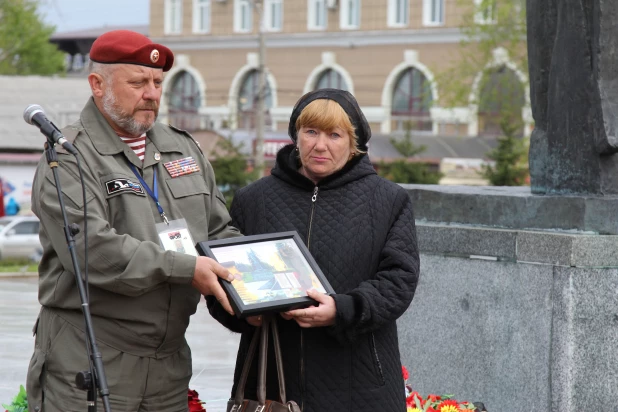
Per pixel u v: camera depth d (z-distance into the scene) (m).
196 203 4.26
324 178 4.27
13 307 13.73
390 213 4.24
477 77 37.91
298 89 44.62
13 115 35.31
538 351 5.37
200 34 47.06
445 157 39.28
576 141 5.66
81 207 3.99
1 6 50.47
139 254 3.94
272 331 4.11
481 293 5.70
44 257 4.17
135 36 4.15
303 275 4.07
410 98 42.25
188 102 47.72
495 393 5.59
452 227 5.89
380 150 39.16
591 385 5.25
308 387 4.14
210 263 3.97
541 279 5.37
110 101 4.12
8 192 32.53
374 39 42.62
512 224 5.74
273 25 45.38
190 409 4.82
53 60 54.34
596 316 5.26
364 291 4.05
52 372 4.14
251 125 45.84
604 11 5.51
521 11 33.94
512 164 24.86
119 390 4.10
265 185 4.38
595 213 5.37
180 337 4.25
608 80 5.55
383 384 4.18
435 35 41.06
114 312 4.07
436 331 5.93
